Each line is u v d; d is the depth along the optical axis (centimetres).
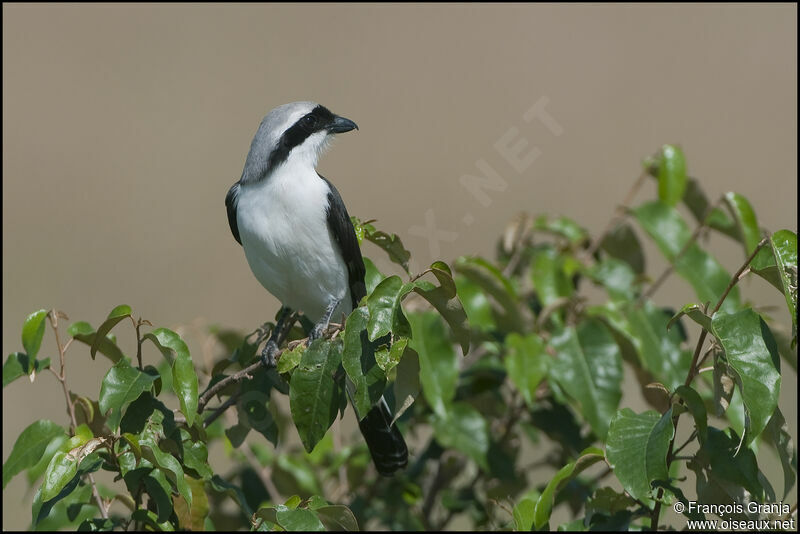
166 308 2306
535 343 953
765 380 642
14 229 2623
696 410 679
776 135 2975
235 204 968
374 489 1031
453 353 930
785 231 679
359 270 955
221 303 2341
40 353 2175
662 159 1048
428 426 1104
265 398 837
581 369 941
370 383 684
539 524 748
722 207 1034
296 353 745
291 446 1100
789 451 708
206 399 796
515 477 953
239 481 1023
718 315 665
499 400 1072
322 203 927
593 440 1001
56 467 686
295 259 934
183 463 741
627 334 948
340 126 977
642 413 712
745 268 681
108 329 753
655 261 2256
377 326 667
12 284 2395
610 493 760
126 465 724
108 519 771
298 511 665
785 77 3275
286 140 942
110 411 798
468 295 975
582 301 988
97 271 2453
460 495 1047
